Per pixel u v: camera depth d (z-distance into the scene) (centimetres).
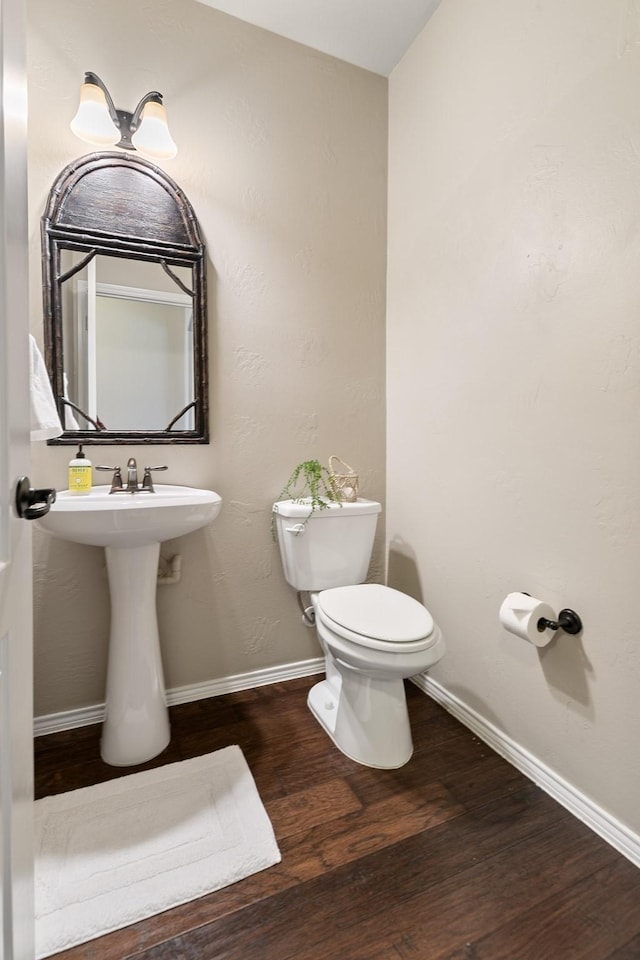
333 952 85
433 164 165
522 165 128
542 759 127
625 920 91
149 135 146
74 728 151
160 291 157
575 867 103
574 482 116
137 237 151
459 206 153
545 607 119
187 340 161
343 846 107
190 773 131
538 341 125
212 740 146
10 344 62
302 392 182
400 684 139
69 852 104
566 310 116
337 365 189
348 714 140
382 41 175
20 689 67
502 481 138
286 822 114
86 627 153
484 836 111
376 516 171
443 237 161
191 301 161
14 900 63
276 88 172
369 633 124
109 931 89
